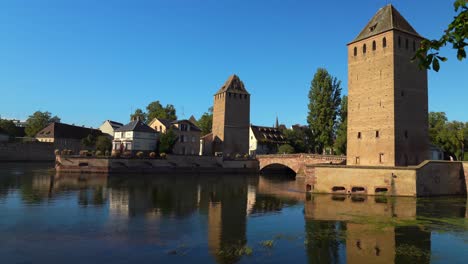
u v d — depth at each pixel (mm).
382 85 48219
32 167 79562
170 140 85938
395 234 23281
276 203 36750
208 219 27922
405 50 48594
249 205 35344
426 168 41719
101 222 25875
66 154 72438
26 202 33469
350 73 53500
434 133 80625
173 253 18812
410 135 47938
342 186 43531
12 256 17969
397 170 41062
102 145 92500
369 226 25531
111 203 34281
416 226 25531
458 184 44594
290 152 95750
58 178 57344
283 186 56562
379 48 49156
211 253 18891
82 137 123125
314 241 21516
